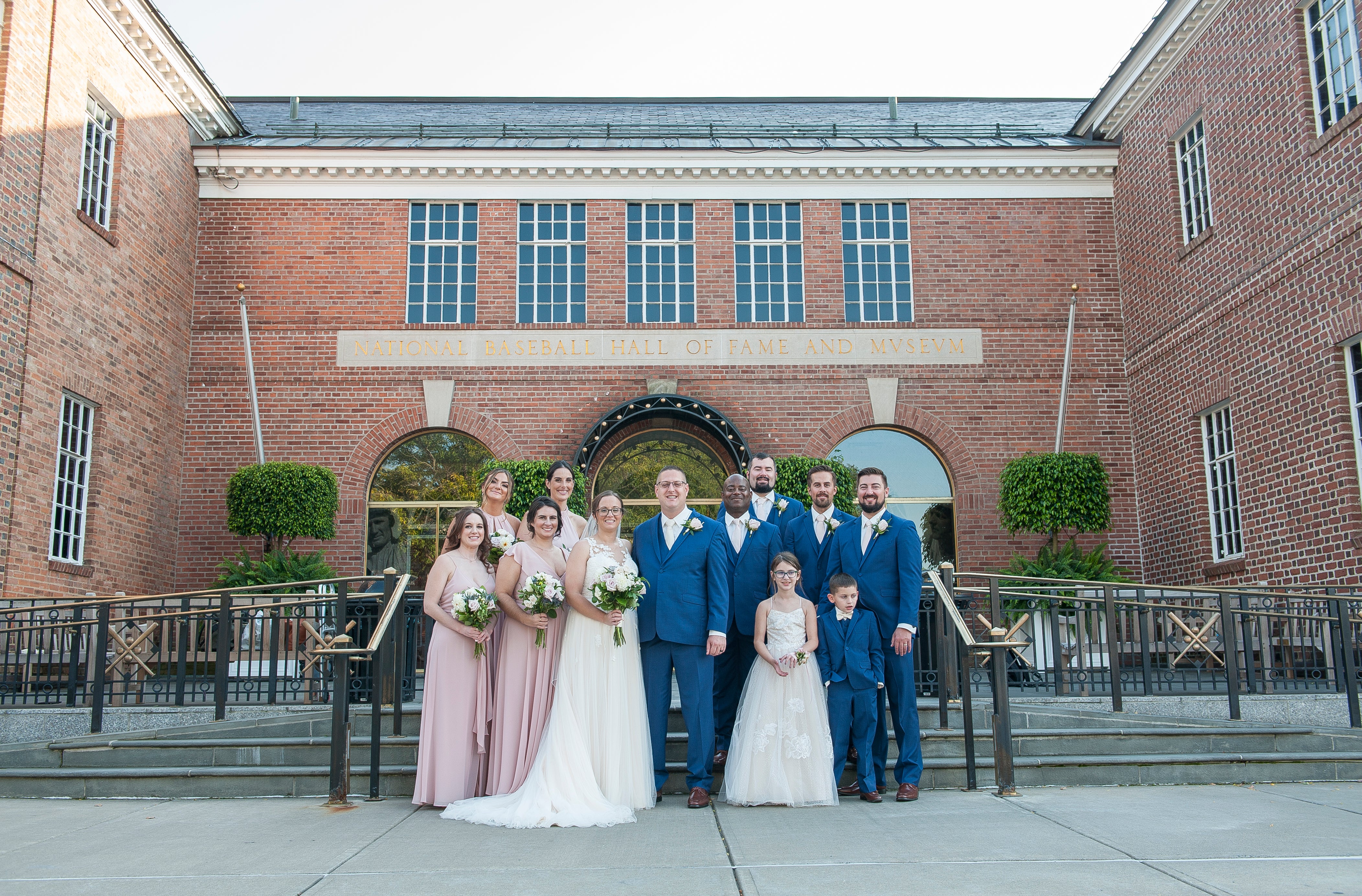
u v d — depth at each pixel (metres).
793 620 6.38
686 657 6.36
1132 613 10.11
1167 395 15.41
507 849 5.09
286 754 7.52
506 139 18.05
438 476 16.17
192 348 16.16
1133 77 15.98
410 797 6.81
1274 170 12.89
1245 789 6.95
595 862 4.79
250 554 15.44
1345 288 11.63
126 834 5.56
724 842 5.21
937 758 7.38
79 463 13.34
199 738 8.05
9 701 9.41
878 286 16.84
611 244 16.80
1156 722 8.57
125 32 14.15
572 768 5.88
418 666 10.41
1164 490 15.49
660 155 16.78
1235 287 13.71
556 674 6.35
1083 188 17.06
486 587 6.68
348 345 16.25
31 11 12.21
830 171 16.92
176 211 15.83
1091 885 4.27
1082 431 16.39
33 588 12.11
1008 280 16.77
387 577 7.93
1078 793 6.71
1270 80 12.96
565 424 16.14
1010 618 11.65
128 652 9.10
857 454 16.39
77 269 13.13
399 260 16.53
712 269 16.72
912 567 6.57
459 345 16.31
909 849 4.99
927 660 9.39
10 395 11.81
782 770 6.26
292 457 15.93
